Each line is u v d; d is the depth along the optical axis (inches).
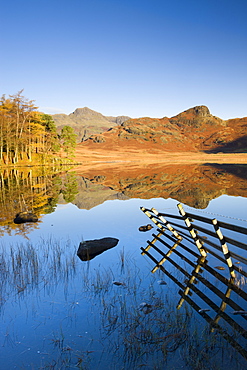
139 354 155.6
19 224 489.1
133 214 560.7
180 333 170.7
